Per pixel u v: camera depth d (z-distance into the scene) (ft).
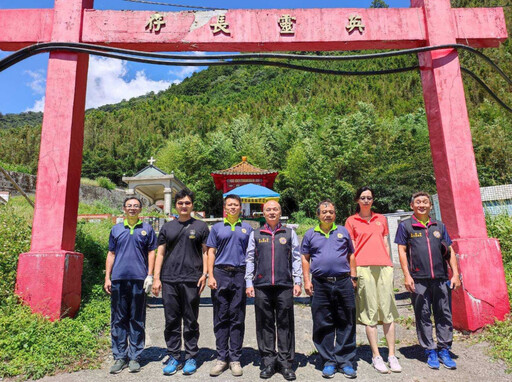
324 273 11.90
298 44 17.54
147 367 12.16
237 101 300.20
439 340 12.12
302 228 62.49
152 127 239.50
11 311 13.93
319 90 231.09
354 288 12.12
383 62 235.81
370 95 199.11
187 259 12.28
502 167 62.95
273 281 11.69
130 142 216.13
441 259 12.56
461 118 16.57
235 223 12.73
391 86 201.67
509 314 14.65
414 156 79.92
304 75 288.92
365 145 94.68
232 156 111.34
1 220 20.03
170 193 57.72
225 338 11.91
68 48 14.05
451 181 16.06
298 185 93.91
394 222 29.76
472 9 17.58
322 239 12.27
